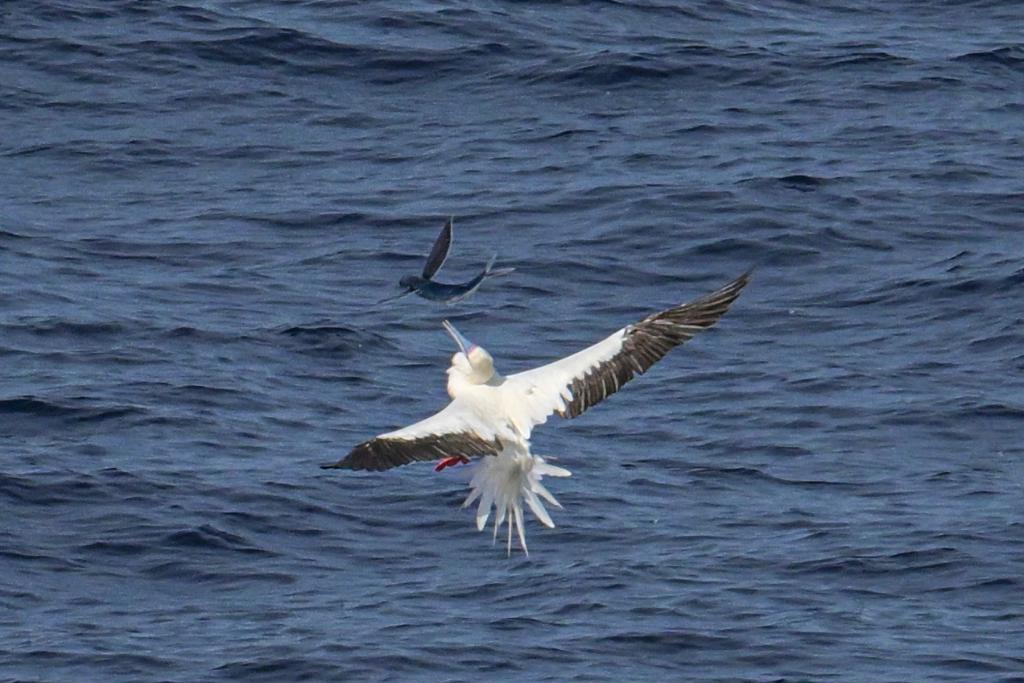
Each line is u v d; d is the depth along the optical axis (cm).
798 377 2352
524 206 2861
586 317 2519
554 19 3584
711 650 1708
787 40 3559
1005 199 2903
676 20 3634
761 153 3073
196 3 3584
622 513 1992
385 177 2992
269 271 2655
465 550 1914
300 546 1912
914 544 1920
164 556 1881
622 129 3170
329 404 2261
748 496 2047
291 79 3328
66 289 2564
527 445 1097
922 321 2509
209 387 2277
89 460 2070
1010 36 3631
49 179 2978
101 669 1669
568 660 1680
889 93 3334
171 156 3067
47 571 1848
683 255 2708
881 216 2836
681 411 2266
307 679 1645
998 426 2219
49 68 3319
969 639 1741
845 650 1708
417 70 3359
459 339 1048
